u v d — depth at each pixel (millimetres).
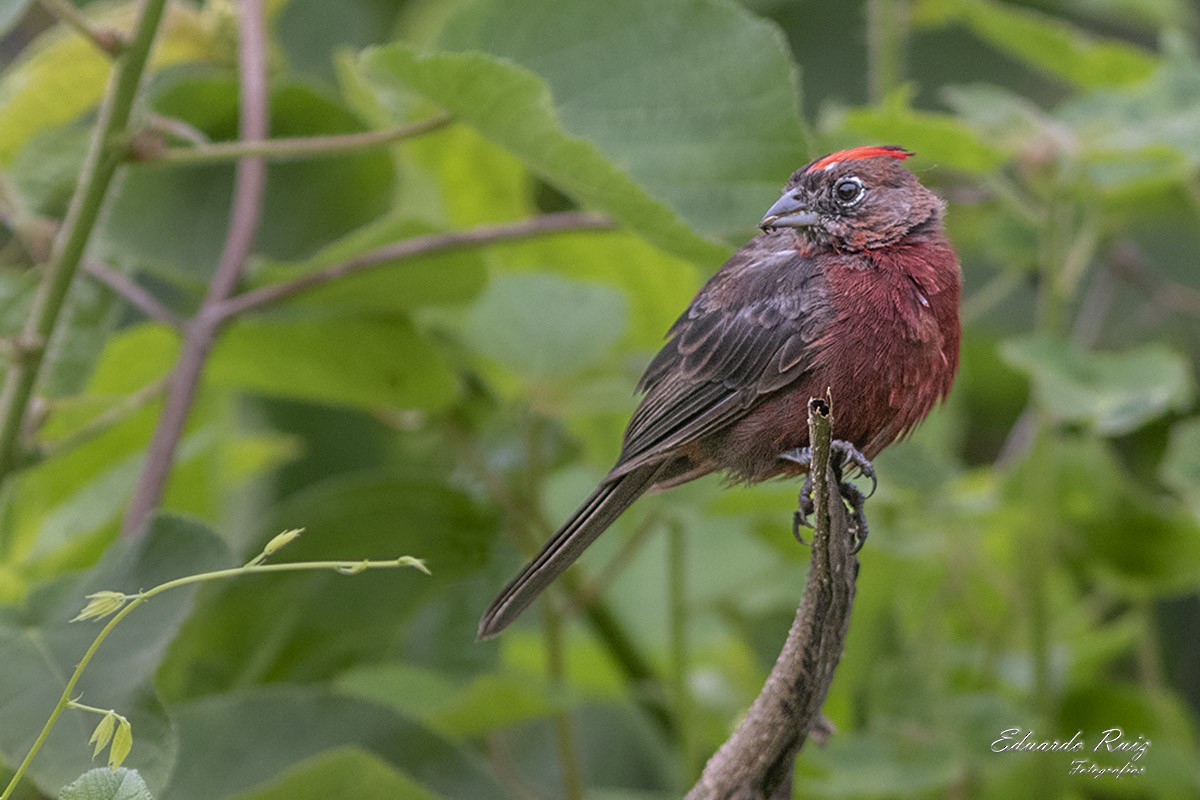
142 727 7094
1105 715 11719
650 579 12242
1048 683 10883
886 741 10172
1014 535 11758
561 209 13914
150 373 11234
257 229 10945
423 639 10844
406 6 15359
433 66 7602
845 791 9625
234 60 10984
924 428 13016
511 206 11500
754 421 8477
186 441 11547
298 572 10656
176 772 8844
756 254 8836
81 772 7000
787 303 8383
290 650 10695
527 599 8305
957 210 14195
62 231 8344
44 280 8391
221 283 9852
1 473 8570
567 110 8602
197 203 10727
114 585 7562
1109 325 14914
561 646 10648
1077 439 11906
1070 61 11945
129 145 8219
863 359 8305
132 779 5926
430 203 11516
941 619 11625
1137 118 11078
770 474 8750
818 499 6262
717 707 11727
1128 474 14492
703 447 8711
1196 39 15102
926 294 8461
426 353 10695
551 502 13211
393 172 11070
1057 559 11906
